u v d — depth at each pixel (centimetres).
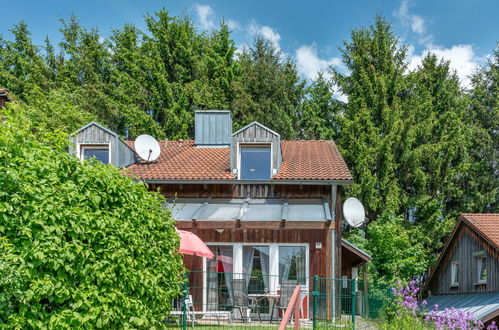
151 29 4128
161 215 995
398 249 2784
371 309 1606
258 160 2027
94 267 731
